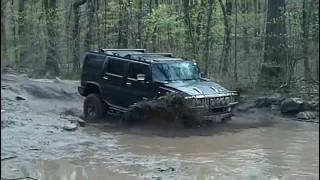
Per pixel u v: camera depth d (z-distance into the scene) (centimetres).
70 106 1761
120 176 892
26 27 3909
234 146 1198
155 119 1420
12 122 1252
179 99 1385
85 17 3575
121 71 1520
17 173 878
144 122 1425
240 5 2883
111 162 1001
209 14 2609
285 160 1045
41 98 1834
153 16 2823
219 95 1452
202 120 1413
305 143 1240
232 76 2338
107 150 1113
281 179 891
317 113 1658
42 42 3884
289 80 2030
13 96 1692
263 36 2378
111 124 1474
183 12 2817
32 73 3092
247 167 983
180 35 2745
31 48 3897
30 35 3909
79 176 882
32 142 1115
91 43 3366
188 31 2709
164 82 1443
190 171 941
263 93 1955
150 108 1407
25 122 1275
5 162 948
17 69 3253
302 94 1912
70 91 1980
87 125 1430
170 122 1414
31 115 1397
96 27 3366
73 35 3528
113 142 1208
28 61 3866
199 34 2675
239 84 2058
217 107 1444
